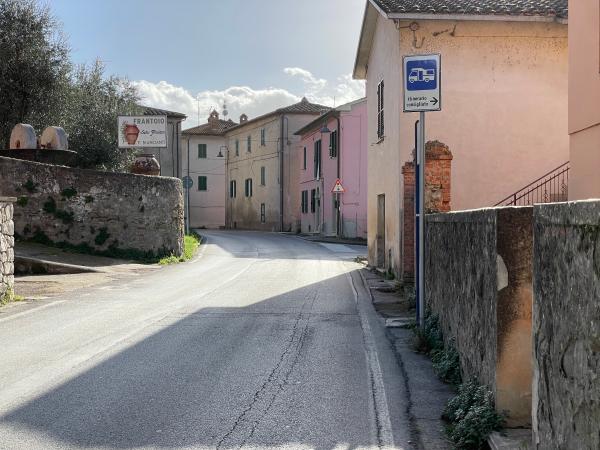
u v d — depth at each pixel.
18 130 21.02
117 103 29.89
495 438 4.41
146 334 8.93
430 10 14.37
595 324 2.82
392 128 16.06
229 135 63.56
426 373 6.83
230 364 7.18
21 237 19.59
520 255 4.65
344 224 37.66
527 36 14.95
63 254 19.42
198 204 65.50
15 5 23.14
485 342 5.07
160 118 28.28
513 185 15.05
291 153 50.56
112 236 20.75
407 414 5.44
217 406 5.64
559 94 15.03
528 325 4.63
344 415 5.42
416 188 9.21
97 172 20.58
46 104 23.86
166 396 5.93
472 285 5.76
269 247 30.30
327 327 9.60
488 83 14.99
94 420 5.23
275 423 5.20
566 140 15.07
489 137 15.01
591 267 2.88
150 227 21.62
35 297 12.70
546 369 3.54
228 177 64.19
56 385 6.27
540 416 3.65
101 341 8.41
